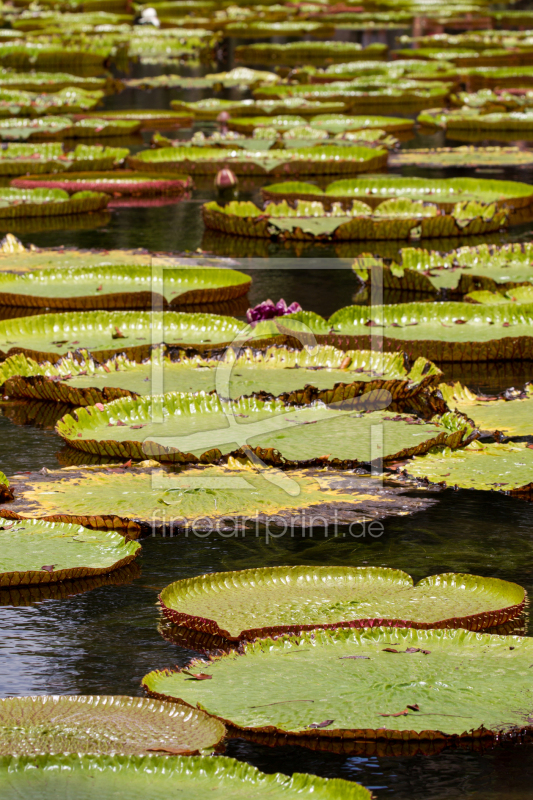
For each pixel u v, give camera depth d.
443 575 6.04
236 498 7.37
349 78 36.69
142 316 11.33
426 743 4.59
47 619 5.89
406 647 5.16
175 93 34.56
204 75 38.47
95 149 22.98
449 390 9.38
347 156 22.91
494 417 8.89
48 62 40.38
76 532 6.76
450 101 32.50
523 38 46.78
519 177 21.00
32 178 20.92
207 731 4.47
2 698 4.96
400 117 30.52
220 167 22.42
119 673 5.30
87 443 8.19
